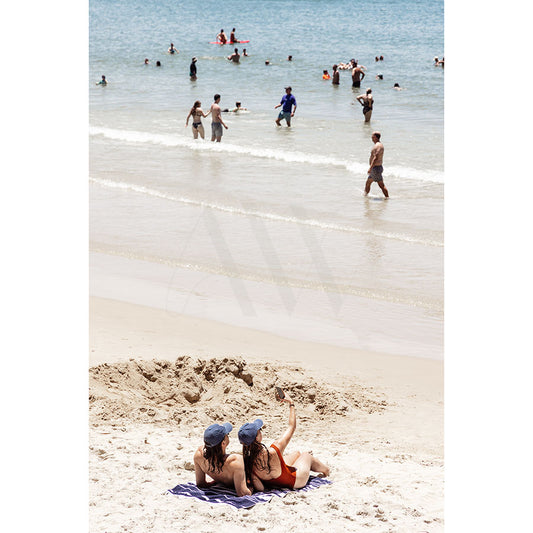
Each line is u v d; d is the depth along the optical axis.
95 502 5.18
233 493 5.41
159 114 26.22
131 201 14.95
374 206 14.50
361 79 32.88
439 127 23.09
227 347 8.76
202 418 7.25
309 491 5.53
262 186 16.06
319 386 7.91
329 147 20.28
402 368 8.38
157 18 61.62
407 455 6.45
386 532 4.76
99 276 11.10
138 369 7.88
